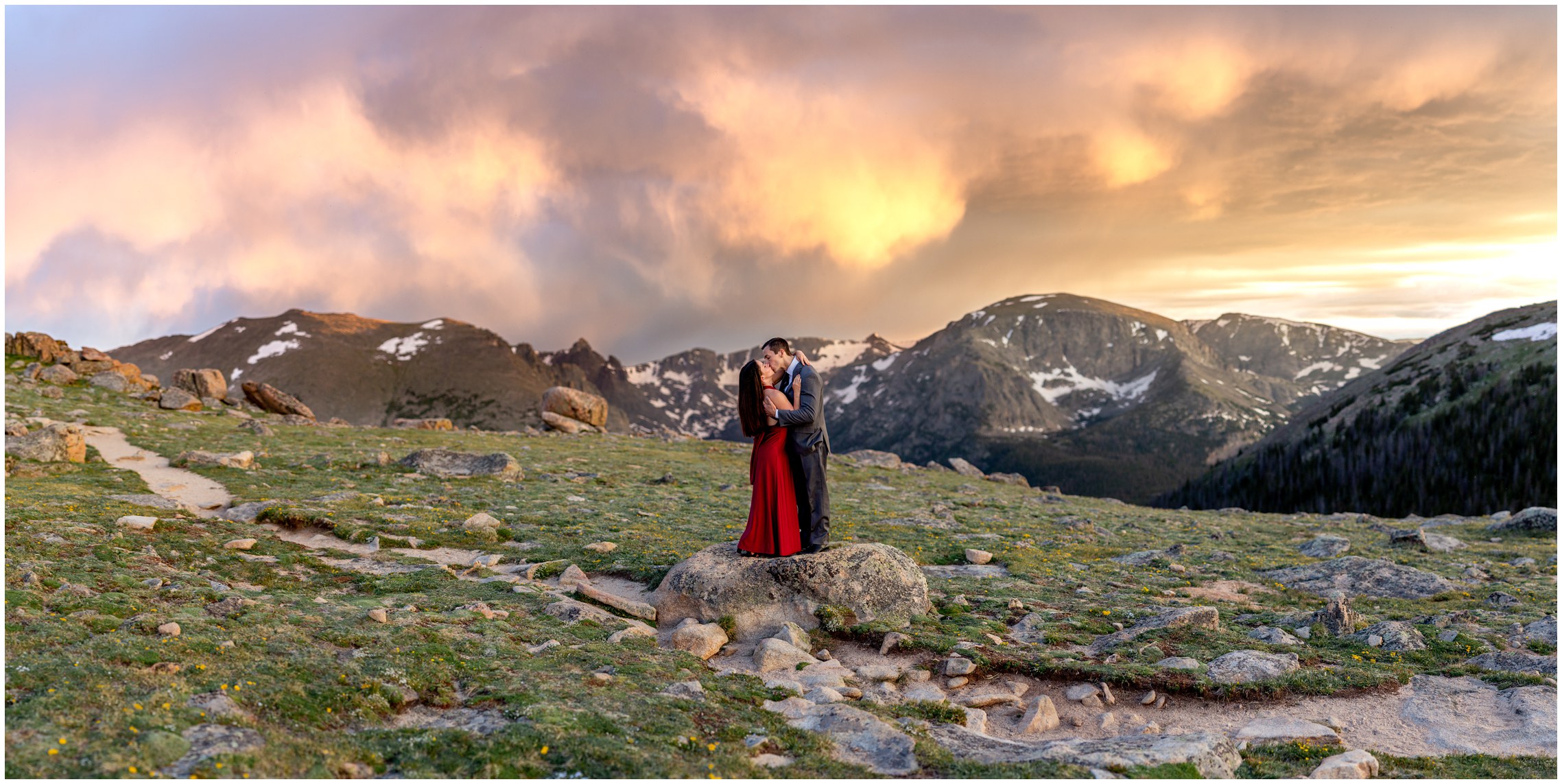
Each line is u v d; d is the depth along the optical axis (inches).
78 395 2065.7
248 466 1226.0
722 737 354.6
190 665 361.4
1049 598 660.7
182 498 933.2
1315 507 6648.6
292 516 808.9
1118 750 345.7
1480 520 1339.8
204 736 294.7
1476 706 434.3
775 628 545.0
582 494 1151.6
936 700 433.1
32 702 299.1
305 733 317.4
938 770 328.5
